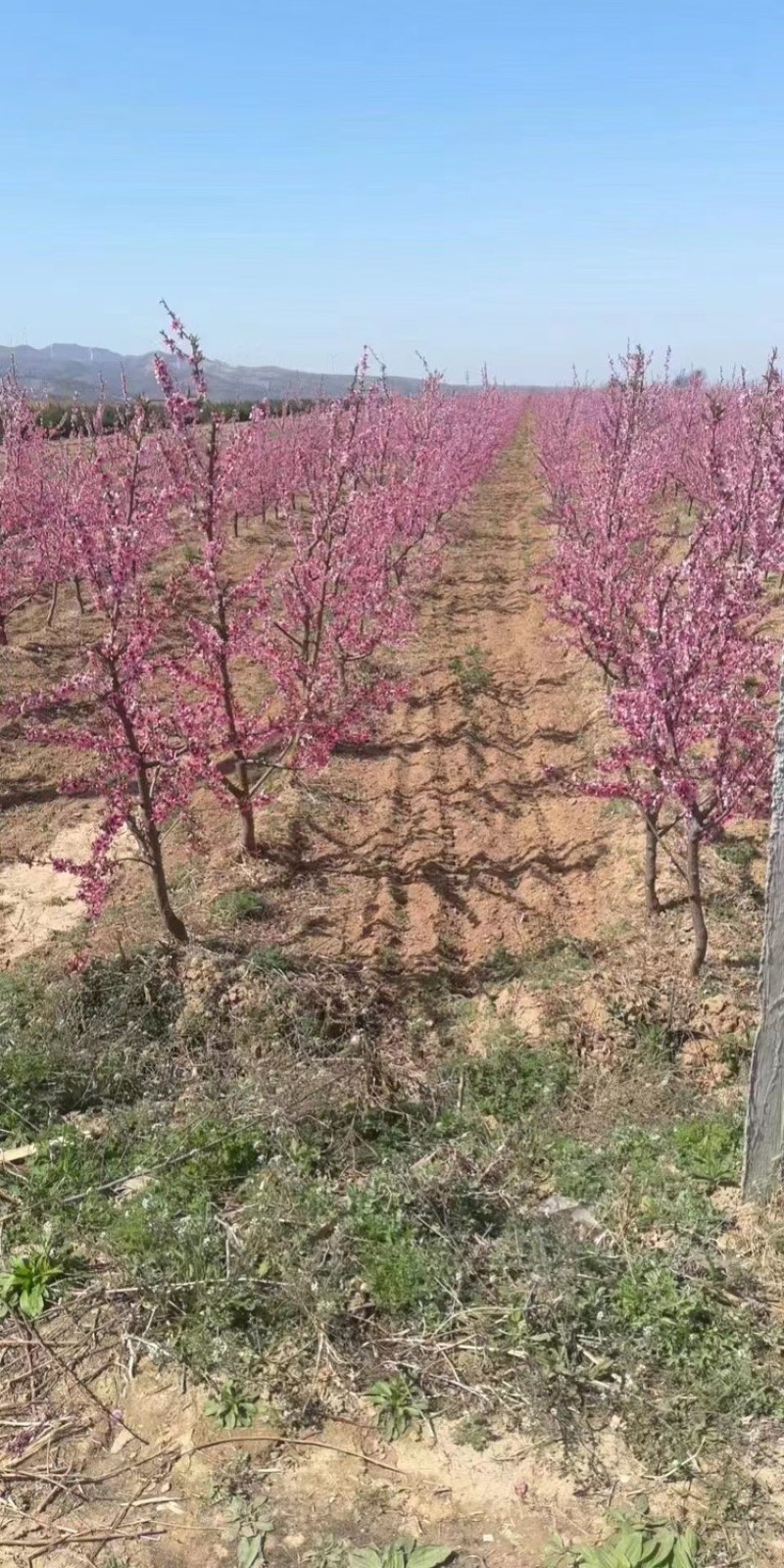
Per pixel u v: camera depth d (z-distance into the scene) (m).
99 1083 5.77
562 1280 4.23
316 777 10.05
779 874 4.43
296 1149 5.08
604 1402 3.89
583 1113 5.53
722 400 18.20
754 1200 4.76
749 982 6.54
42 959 7.02
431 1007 6.65
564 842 8.97
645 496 13.88
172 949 6.75
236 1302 4.24
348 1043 6.04
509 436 44.81
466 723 11.49
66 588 16.02
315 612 10.16
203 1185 4.89
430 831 9.09
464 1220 4.68
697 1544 3.39
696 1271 4.36
